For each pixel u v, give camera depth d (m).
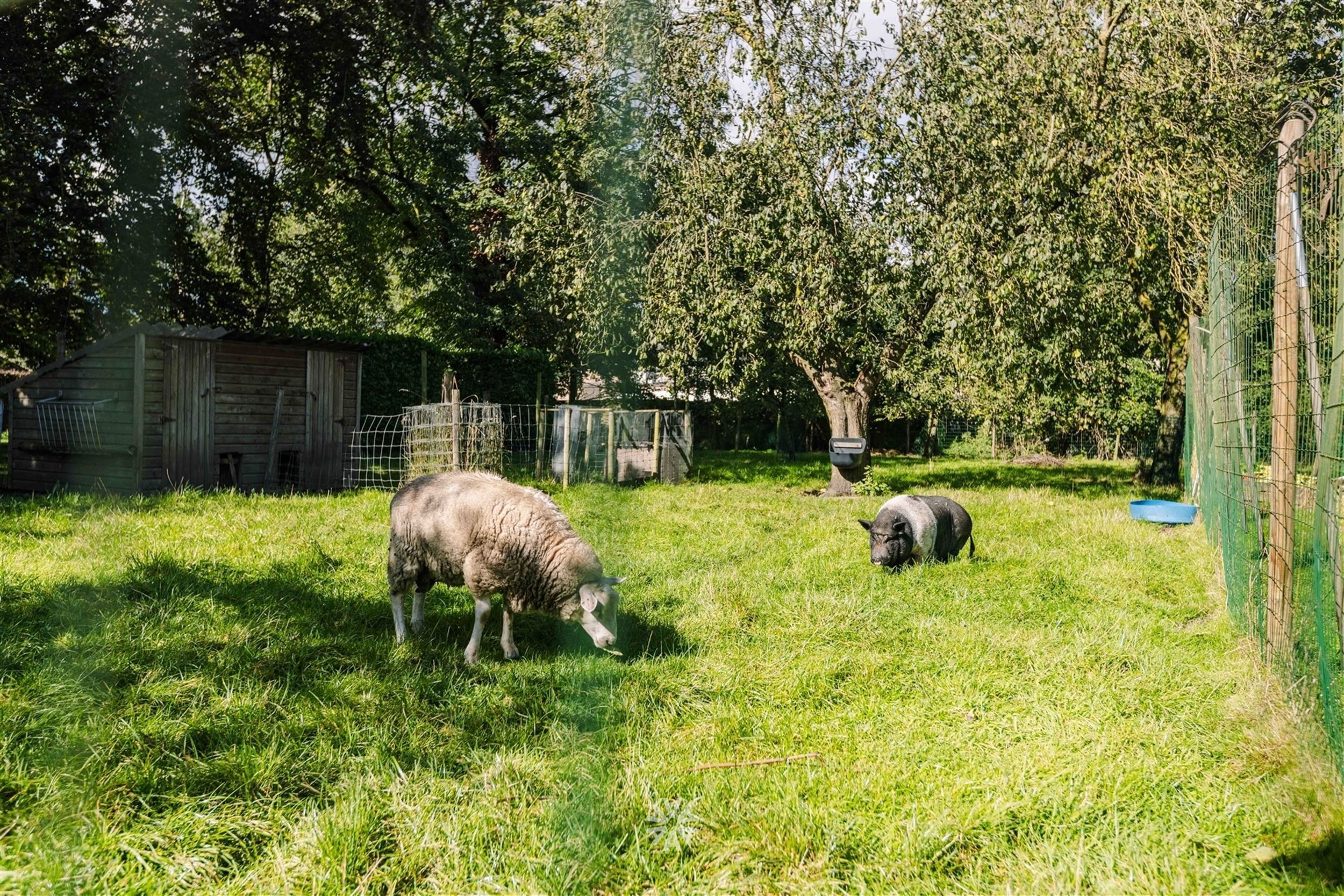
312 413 16.03
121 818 3.44
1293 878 3.20
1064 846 3.46
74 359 13.25
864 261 15.05
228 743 4.31
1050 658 5.78
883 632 6.40
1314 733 4.17
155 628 5.70
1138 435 30.81
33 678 4.62
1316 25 15.38
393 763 4.14
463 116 23.83
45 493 13.25
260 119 17.05
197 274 13.80
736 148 15.38
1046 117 14.35
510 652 5.88
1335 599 3.80
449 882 3.25
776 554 9.42
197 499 11.92
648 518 11.35
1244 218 6.09
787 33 15.36
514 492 5.74
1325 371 5.71
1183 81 13.90
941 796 3.87
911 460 33.09
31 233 11.48
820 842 3.53
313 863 3.33
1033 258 13.75
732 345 16.08
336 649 5.76
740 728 4.70
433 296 25.39
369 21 17.61
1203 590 7.92
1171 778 4.04
